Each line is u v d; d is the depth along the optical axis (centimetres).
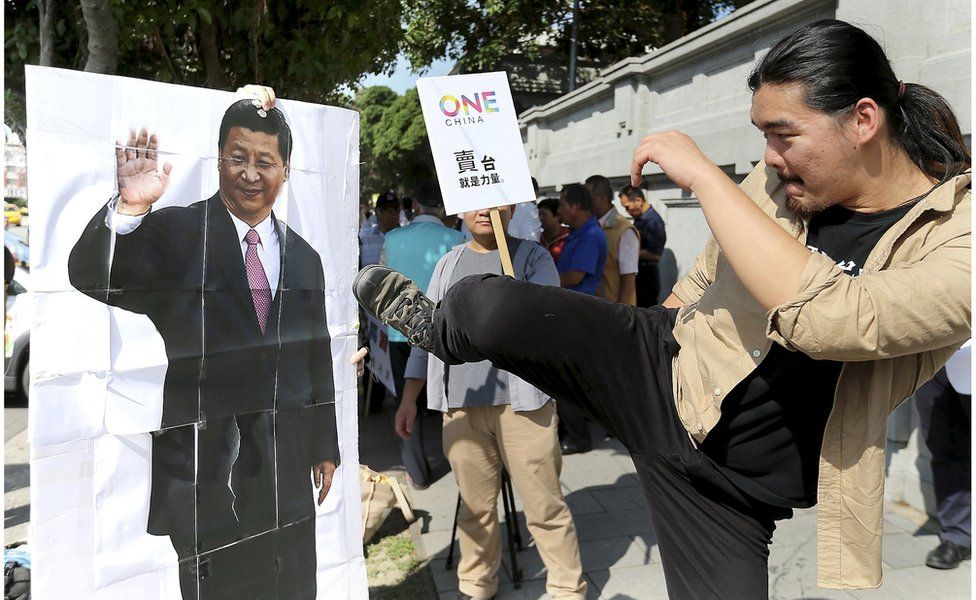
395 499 375
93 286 147
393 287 175
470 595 291
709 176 122
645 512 391
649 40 1559
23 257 592
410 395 307
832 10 447
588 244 482
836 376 136
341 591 196
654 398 152
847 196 130
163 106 158
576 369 151
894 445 383
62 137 142
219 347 169
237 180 172
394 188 2984
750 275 116
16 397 648
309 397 190
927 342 112
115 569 151
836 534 140
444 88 220
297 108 185
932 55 352
